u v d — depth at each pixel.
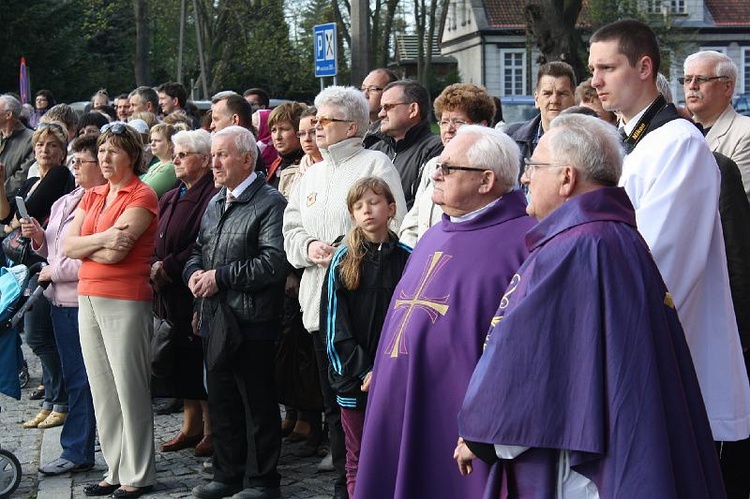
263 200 6.20
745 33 53.66
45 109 17.03
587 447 3.28
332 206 5.98
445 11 43.59
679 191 4.12
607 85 4.41
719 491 3.50
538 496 3.41
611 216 3.47
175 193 7.18
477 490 4.09
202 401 7.28
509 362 3.40
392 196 5.51
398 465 4.26
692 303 4.21
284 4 38.94
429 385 4.22
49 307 7.91
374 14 39.22
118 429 6.45
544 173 3.60
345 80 38.69
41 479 6.82
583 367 3.32
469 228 4.36
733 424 4.32
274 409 6.18
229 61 37.62
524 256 4.25
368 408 4.42
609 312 3.34
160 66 43.84
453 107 5.96
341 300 5.48
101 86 38.53
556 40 21.50
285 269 6.11
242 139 6.23
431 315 4.25
